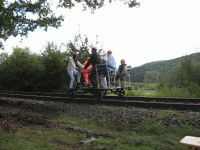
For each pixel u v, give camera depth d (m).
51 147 9.62
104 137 10.89
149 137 10.80
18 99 20.98
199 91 21.52
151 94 23.27
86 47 27.98
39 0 20.00
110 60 19.53
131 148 9.54
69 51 28.27
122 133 11.76
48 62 28.19
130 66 21.05
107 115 14.01
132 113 13.81
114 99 19.50
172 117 12.56
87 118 14.14
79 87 19.77
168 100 18.22
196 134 10.95
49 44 28.95
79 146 9.87
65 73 27.58
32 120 13.83
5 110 17.34
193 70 23.95
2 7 18.98
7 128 11.94
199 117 12.39
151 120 12.46
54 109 16.52
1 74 30.89
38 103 18.31
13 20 19.66
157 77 26.38
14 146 9.59
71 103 18.19
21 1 19.58
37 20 20.30
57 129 12.05
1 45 22.00
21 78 29.86
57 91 27.30
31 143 9.97
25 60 29.94
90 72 18.78
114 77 19.61
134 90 24.17
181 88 22.92
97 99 18.34
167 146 9.67
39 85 28.66
